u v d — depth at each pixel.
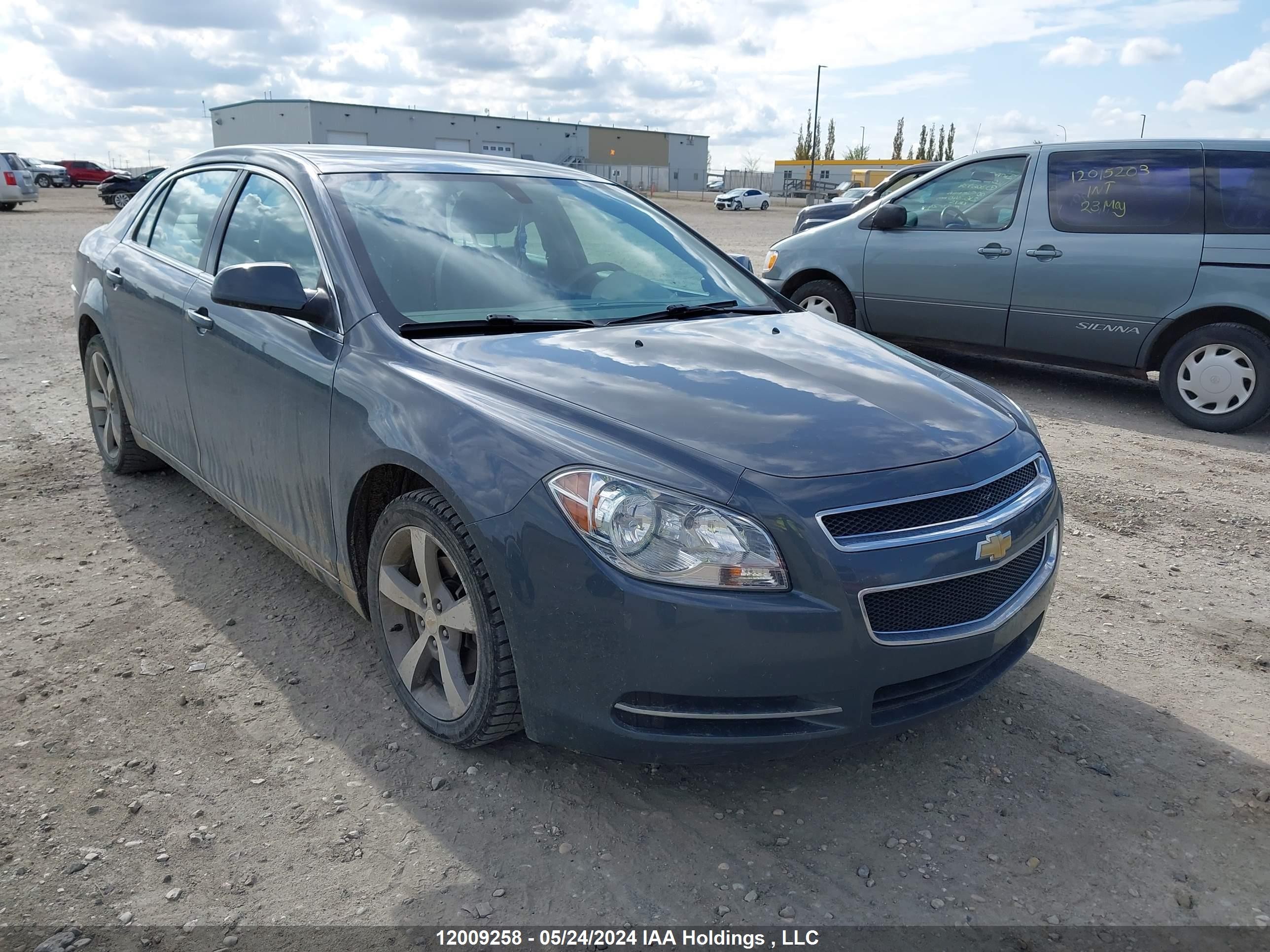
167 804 2.47
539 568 2.28
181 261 3.97
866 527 2.24
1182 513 4.85
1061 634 3.55
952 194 7.53
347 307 2.94
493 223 3.43
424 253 3.16
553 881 2.24
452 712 2.67
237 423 3.41
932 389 2.81
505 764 2.66
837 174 73.12
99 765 2.62
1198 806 2.57
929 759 2.76
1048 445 6.06
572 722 2.33
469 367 2.66
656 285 3.53
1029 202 7.04
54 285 12.44
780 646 2.17
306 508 3.09
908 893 2.24
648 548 2.18
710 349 2.93
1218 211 6.32
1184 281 6.39
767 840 2.41
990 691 3.13
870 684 2.25
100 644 3.26
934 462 2.38
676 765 2.34
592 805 2.51
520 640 2.34
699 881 2.26
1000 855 2.37
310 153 3.56
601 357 2.77
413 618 2.86
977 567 2.33
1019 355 7.34
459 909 2.15
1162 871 2.33
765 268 8.77
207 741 2.73
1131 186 6.63
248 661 3.17
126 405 4.45
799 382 2.71
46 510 4.45
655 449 2.28
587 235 3.64
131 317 4.14
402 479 2.83
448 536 2.47
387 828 2.40
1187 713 3.04
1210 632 3.58
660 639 2.17
